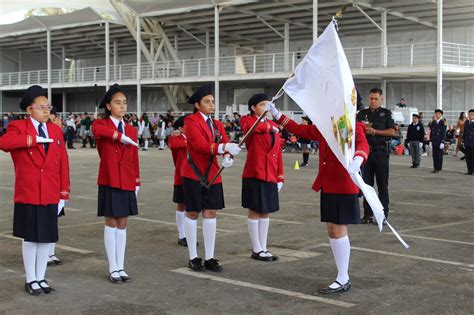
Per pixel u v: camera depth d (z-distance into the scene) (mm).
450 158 23328
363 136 5680
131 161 6113
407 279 6117
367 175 9219
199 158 6496
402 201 11750
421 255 7164
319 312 5094
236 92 40281
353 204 5652
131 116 33125
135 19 35969
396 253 7266
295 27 34219
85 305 5305
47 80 42594
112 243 6066
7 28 42219
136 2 33094
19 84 45375
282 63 39188
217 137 6566
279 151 7051
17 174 5602
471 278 6160
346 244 5711
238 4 29953
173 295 5605
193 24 35562
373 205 5336
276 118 6117
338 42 5543
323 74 5648
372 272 6391
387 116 9039
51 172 5633
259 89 39062
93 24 38156
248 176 6914
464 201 11750
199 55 43438
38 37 43875
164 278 6207
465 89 31859
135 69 40031
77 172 18391
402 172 18000
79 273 6410
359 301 5398
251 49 42188
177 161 7734
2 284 5977
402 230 8750
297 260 6977
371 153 9156
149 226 9180
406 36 34250
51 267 6668
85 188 14203
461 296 5539
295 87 5926
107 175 5996
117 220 6133
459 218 9805
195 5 31266
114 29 39469
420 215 10086
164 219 9828
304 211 10578
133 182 6105
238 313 5078
